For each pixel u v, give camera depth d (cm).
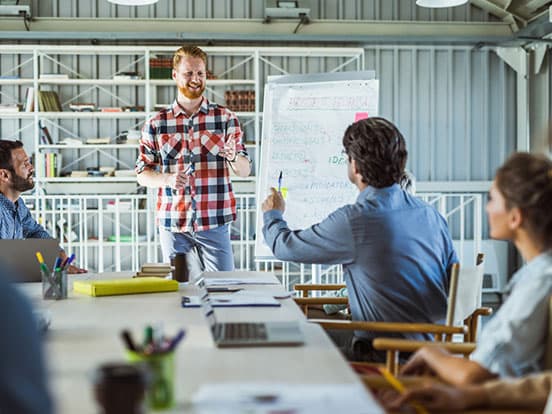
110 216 880
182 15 880
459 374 178
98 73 876
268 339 192
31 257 326
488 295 912
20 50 820
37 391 97
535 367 178
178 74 465
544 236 177
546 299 175
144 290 291
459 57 916
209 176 471
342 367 168
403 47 909
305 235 280
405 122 914
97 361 176
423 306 273
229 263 479
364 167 275
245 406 138
